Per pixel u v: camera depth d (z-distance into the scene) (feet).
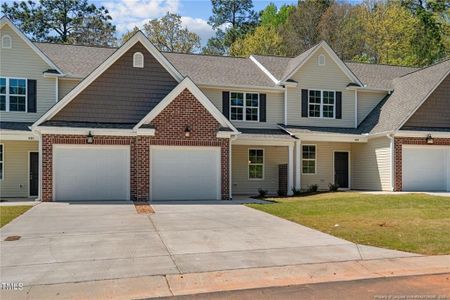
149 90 65.41
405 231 36.52
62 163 58.59
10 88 67.67
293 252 29.94
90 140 58.90
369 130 79.10
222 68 83.35
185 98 61.57
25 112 67.97
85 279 23.91
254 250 30.42
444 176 75.15
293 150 73.87
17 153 69.15
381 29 151.12
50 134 58.03
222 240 33.53
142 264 26.76
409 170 73.51
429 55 138.31
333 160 84.28
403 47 145.07
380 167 76.18
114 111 63.82
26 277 24.23
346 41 161.89
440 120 76.48
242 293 21.94
